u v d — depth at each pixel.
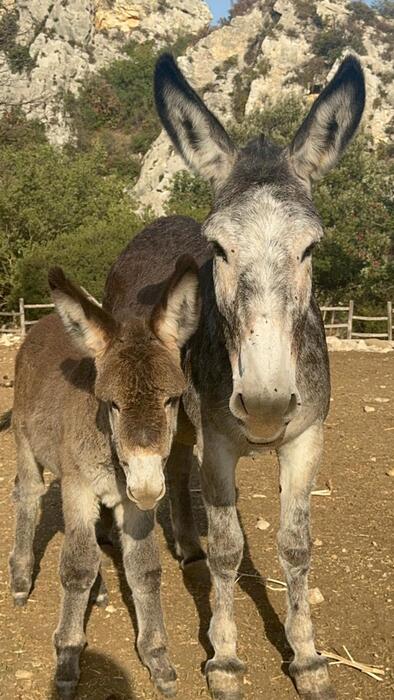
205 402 1.80
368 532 2.62
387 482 3.12
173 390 1.57
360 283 13.09
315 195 14.08
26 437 2.15
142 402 1.54
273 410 1.44
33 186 13.45
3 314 7.70
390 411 4.24
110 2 41.84
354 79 1.68
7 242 11.95
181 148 1.79
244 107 30.12
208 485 1.83
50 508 2.83
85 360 1.92
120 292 2.40
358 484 3.10
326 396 1.82
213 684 1.79
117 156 31.50
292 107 18.33
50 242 11.25
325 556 2.45
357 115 1.69
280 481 1.87
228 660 1.81
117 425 1.57
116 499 1.82
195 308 1.69
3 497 2.90
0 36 16.30
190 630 2.06
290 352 1.49
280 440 1.64
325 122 1.72
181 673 1.88
